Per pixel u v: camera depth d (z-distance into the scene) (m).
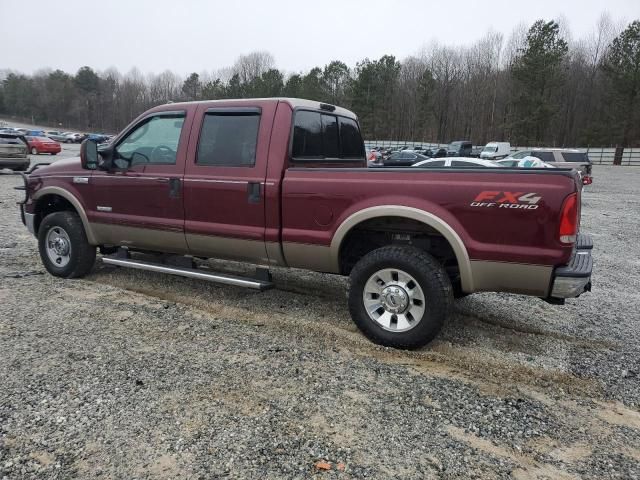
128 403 3.08
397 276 3.97
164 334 4.18
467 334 4.43
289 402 3.16
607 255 8.16
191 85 97.38
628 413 3.20
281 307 4.98
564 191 3.38
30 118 123.25
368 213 3.93
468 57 75.56
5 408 2.97
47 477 2.42
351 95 69.12
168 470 2.49
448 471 2.57
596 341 4.37
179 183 4.76
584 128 64.12
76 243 5.52
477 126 71.12
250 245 4.52
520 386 3.50
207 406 3.08
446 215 3.71
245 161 4.48
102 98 121.56
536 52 54.41
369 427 2.92
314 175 4.17
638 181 27.22
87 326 4.29
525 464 2.65
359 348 4.04
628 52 54.94
